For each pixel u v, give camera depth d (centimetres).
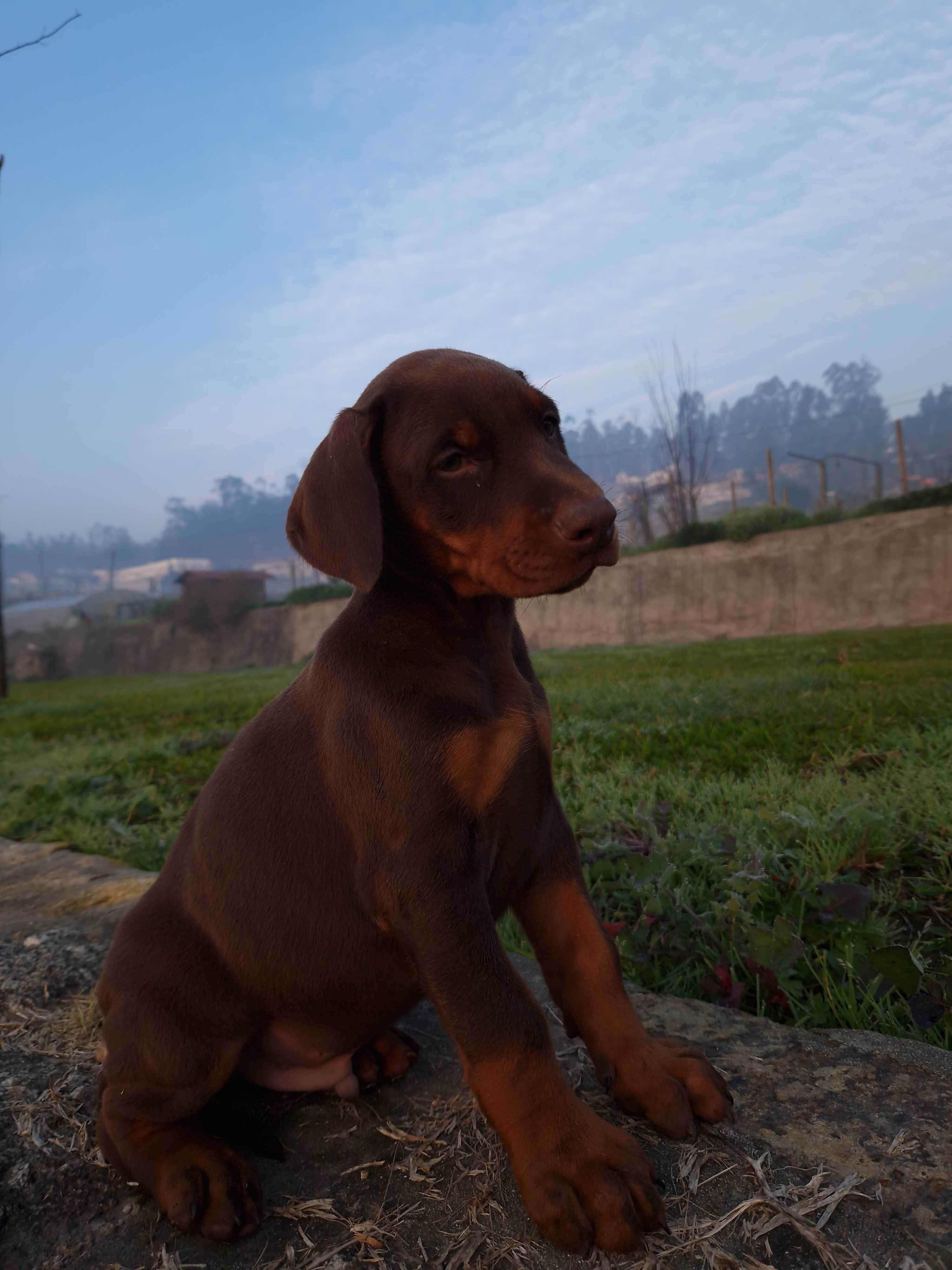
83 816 129
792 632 454
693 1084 42
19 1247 41
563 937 46
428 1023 57
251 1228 40
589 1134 38
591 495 42
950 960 56
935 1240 34
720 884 67
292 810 46
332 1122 48
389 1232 39
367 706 43
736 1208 37
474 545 44
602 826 85
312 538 46
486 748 42
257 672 630
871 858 73
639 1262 35
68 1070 54
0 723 300
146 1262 40
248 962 46
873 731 110
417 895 40
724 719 133
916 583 410
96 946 71
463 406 45
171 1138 44
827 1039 48
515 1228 38
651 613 513
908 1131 40
